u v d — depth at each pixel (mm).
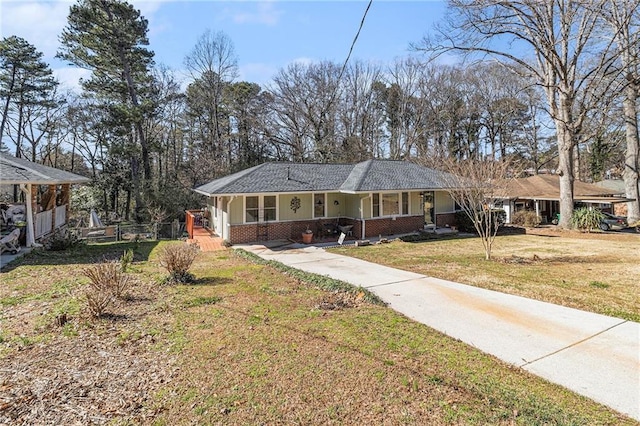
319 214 16953
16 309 6574
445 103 36031
